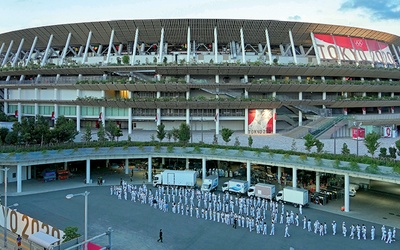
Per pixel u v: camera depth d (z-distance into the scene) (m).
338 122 75.31
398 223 36.44
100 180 50.66
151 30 81.06
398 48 106.81
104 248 24.20
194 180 48.94
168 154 53.16
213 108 80.62
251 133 79.75
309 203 43.25
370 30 88.81
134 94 82.62
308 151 51.22
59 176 53.28
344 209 40.34
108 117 83.12
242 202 40.22
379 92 88.75
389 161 41.56
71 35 86.12
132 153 52.56
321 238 32.41
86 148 51.69
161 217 37.72
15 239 29.95
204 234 33.19
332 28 84.50
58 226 34.06
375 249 29.97
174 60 81.25
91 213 38.28
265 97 79.75
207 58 81.19
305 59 84.12
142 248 29.75
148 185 50.59
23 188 47.69
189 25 78.94
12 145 53.72
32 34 89.44
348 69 80.75
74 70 81.62
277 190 47.62
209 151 51.97
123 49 89.06
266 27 80.38
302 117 84.00
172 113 81.56
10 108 96.12
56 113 86.56
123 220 36.50
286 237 32.59
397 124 82.12
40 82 86.75
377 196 46.44
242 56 80.56
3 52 103.69
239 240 31.80
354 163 39.91
